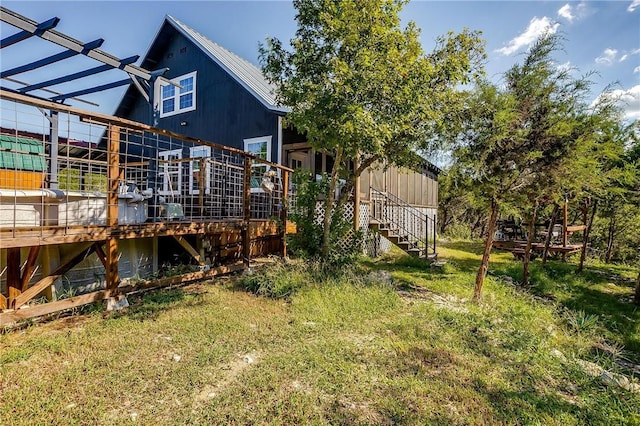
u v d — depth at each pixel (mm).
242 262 7035
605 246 15523
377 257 10586
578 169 5602
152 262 6395
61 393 2604
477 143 5820
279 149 10062
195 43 11633
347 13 5688
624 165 7578
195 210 9562
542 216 13070
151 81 7199
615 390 3184
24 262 4547
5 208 4105
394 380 3057
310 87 5797
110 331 3742
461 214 22266
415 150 7125
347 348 3609
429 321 4652
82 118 4043
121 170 5719
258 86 11250
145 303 4754
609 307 7059
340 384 2943
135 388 2723
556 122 5586
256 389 2807
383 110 6000
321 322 4391
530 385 3145
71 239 4008
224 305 4836
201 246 7059
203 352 3369
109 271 4484
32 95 7602
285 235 7812
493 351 3811
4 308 3711
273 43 6547
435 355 3617
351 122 5359
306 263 6879
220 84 11328
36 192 4305
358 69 5781
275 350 3537
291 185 9828
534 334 4461
